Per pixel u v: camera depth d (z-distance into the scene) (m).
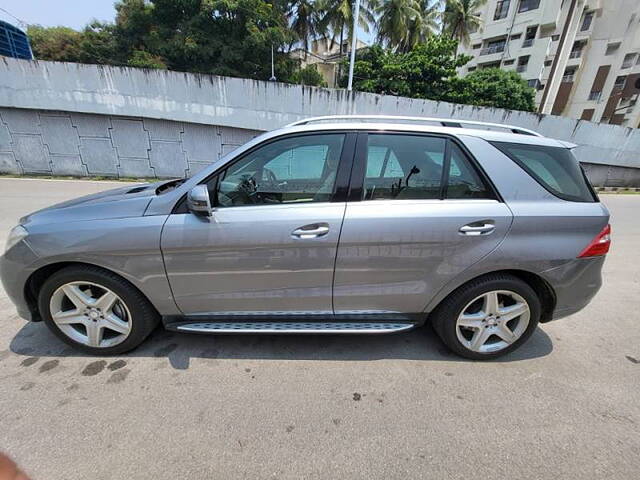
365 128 2.03
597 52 27.78
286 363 2.18
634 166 14.20
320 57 30.45
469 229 1.94
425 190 1.99
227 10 17.19
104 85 10.03
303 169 2.01
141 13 19.06
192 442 1.58
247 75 19.27
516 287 2.09
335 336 2.49
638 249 4.98
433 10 24.12
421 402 1.88
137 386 1.93
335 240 1.92
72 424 1.66
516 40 26.62
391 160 2.00
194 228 1.88
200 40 17.62
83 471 1.43
